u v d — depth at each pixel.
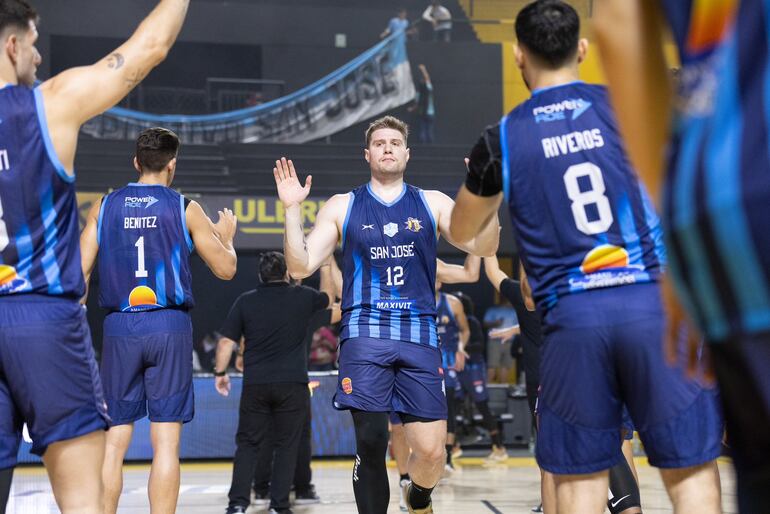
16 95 2.21
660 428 2.27
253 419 5.71
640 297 2.30
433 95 16.61
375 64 16.42
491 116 16.69
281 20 17.00
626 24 1.18
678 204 1.00
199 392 9.66
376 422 3.84
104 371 3.97
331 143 15.93
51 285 2.26
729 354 1.00
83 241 4.04
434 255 4.04
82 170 15.24
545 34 2.45
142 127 15.80
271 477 6.06
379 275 3.97
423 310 3.98
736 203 0.94
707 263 0.98
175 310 4.04
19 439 2.34
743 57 0.98
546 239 2.41
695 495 2.27
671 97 1.18
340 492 7.05
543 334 2.46
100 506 2.33
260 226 13.61
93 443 2.32
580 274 2.36
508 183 2.45
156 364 3.95
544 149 2.40
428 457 3.94
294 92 16.92
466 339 9.02
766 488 1.03
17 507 6.22
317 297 5.97
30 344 2.22
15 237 2.22
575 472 2.34
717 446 2.27
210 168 15.65
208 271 18.45
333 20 17.14
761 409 0.99
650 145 1.18
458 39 17.83
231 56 18.59
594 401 2.32
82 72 2.28
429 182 15.88
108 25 16.70
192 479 8.02
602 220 2.35
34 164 2.21
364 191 4.11
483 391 9.81
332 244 4.05
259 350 5.79
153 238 4.03
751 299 0.95
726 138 0.97
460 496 6.70
